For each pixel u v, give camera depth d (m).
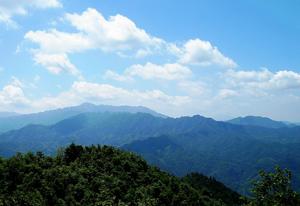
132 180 85.44
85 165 84.44
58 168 74.56
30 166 68.38
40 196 59.16
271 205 33.31
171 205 83.75
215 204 107.81
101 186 73.38
